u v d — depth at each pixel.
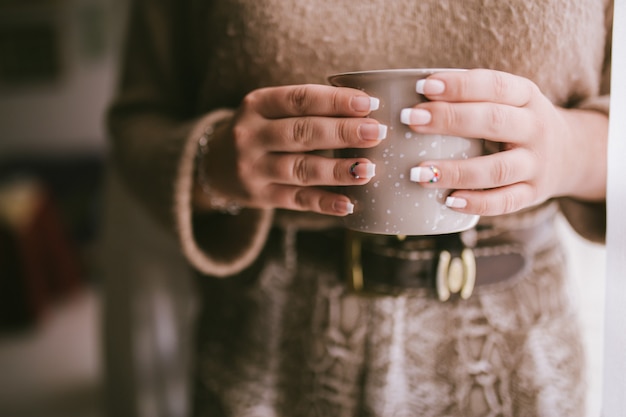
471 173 0.40
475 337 0.52
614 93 0.42
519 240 0.52
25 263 2.62
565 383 0.53
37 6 3.87
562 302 0.54
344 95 0.40
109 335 1.20
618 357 0.42
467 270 0.50
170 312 1.19
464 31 0.45
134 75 0.63
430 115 0.39
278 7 0.47
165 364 1.19
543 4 0.44
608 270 0.43
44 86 4.00
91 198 3.63
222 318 0.60
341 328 0.54
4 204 2.70
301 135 0.41
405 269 0.51
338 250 0.54
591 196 0.47
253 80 0.50
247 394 0.57
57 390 2.08
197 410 0.62
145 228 1.13
